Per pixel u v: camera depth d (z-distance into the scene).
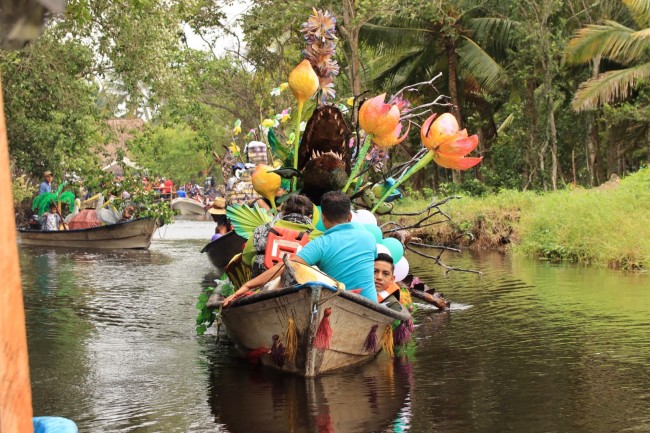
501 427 5.02
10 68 20.97
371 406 5.53
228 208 7.85
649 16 24.17
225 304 6.81
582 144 34.22
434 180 34.81
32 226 24.28
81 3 11.87
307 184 8.05
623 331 8.12
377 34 28.08
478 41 29.11
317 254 6.70
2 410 1.80
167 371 6.76
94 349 7.71
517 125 28.69
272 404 5.63
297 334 6.36
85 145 23.86
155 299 11.21
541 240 17.45
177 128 62.81
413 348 7.56
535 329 8.36
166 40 20.42
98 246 21.42
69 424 2.47
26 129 23.66
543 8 26.55
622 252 14.54
